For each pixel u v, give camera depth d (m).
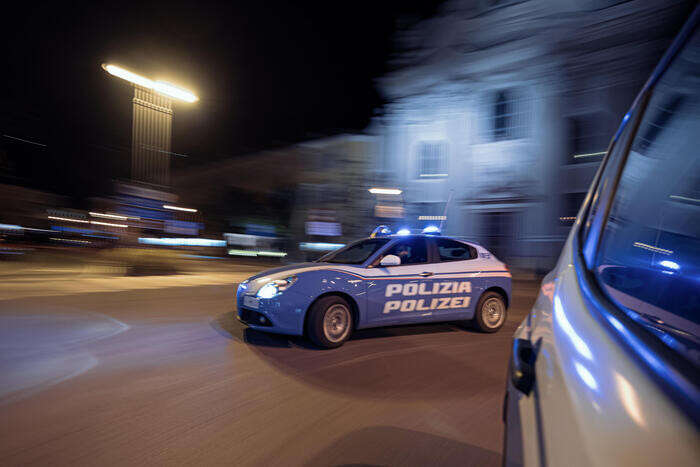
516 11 17.94
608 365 0.81
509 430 1.17
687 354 0.79
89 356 4.46
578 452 0.71
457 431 2.98
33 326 5.68
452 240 6.23
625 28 14.98
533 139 18.91
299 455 2.58
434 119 21.59
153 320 6.25
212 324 6.08
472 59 20.05
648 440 0.60
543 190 18.72
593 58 16.19
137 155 20.06
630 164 1.37
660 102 1.29
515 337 1.50
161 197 20.73
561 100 17.91
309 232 21.09
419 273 5.63
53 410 3.13
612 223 1.40
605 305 1.06
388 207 21.67
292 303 4.92
